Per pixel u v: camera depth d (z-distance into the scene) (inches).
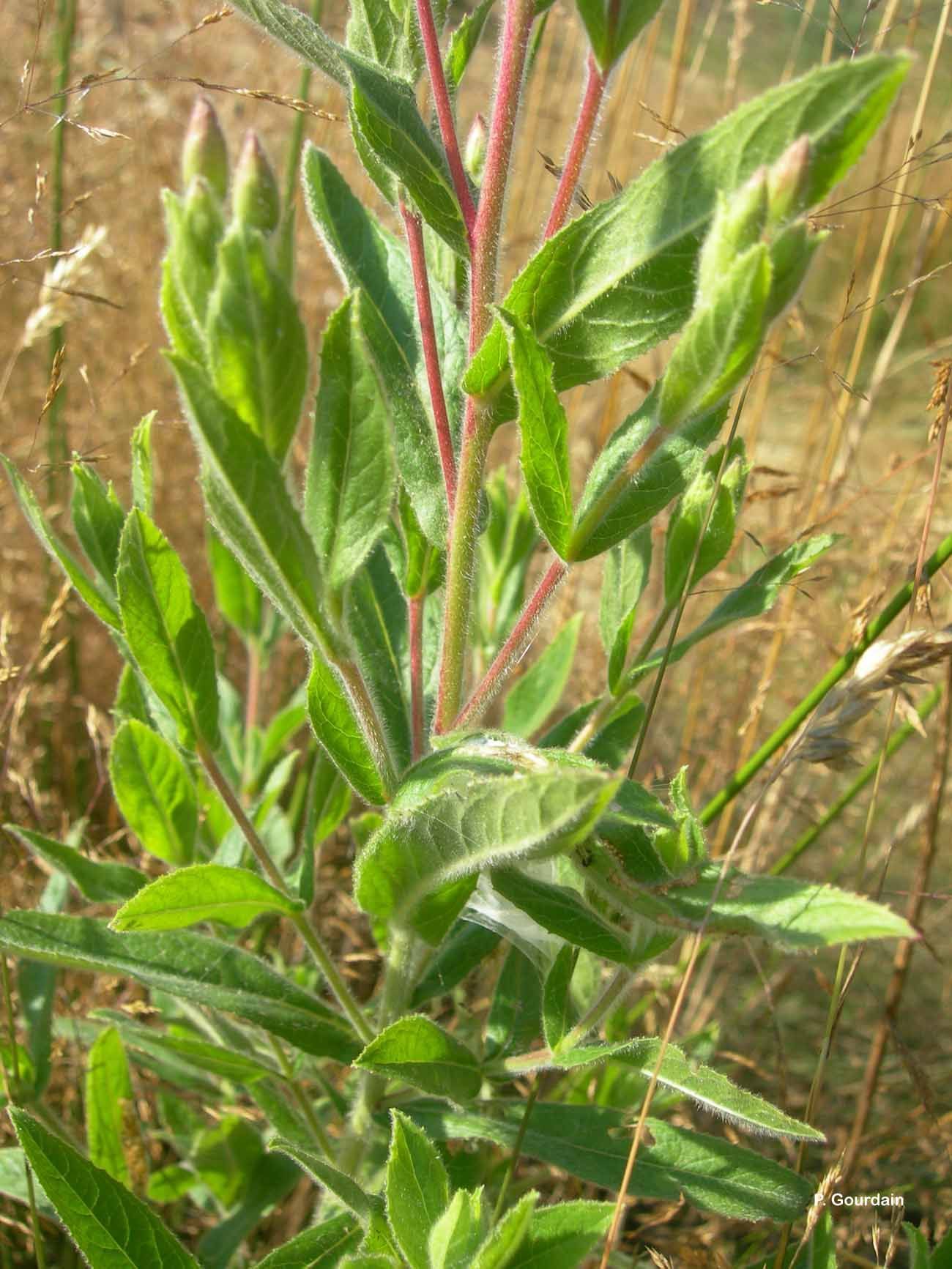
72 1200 7.1
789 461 18.7
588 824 5.6
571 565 7.5
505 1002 9.2
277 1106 9.4
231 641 17.7
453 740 6.9
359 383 6.1
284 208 6.2
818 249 5.9
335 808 10.8
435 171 7.4
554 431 6.9
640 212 7.0
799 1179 8.2
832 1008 9.2
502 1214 8.1
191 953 8.3
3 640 12.7
